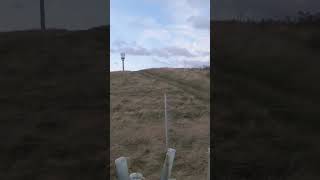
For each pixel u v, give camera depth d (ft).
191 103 75.97
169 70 124.57
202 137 51.49
